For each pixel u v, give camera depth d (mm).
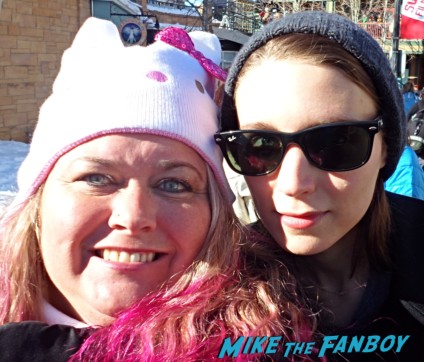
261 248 453
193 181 424
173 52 466
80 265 407
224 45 5594
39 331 386
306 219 372
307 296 426
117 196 398
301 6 5352
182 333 390
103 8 3748
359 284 426
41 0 3186
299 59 362
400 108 393
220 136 414
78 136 404
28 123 3156
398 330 399
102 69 437
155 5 5133
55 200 410
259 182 394
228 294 419
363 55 359
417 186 704
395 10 3654
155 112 410
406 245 419
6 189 1725
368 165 373
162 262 413
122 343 386
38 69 3213
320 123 358
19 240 454
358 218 384
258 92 381
